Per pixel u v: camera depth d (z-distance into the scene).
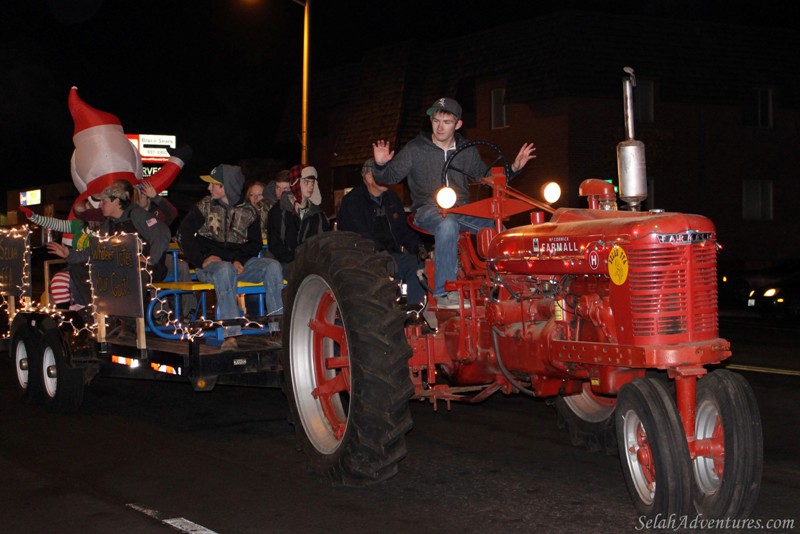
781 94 33.00
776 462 6.61
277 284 8.08
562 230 5.58
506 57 31.80
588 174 29.75
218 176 8.48
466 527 5.32
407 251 8.30
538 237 5.73
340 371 6.78
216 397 9.44
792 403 8.67
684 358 4.96
